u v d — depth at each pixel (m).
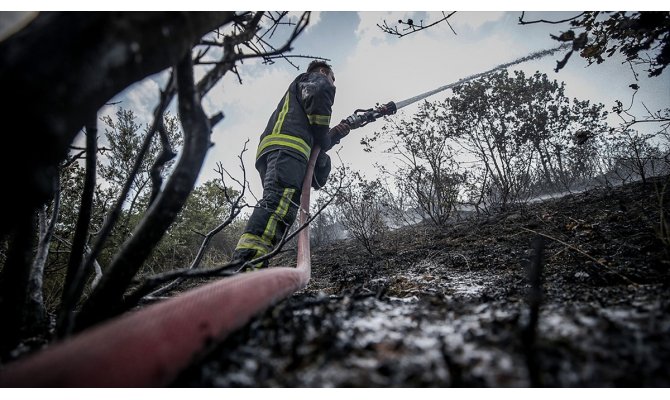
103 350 0.57
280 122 2.52
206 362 0.73
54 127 0.56
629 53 1.76
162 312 0.70
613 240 2.21
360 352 0.71
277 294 1.13
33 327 1.08
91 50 0.59
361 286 2.21
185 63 0.80
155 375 0.59
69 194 2.50
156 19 0.68
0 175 0.53
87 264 0.86
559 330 0.75
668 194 3.19
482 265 2.44
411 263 3.03
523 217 4.09
